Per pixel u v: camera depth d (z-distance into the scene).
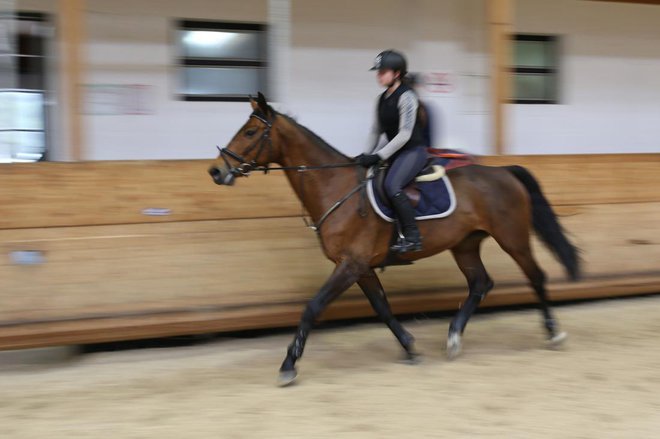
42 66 7.62
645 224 8.13
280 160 5.79
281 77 8.41
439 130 9.15
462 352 6.36
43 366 6.04
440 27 9.04
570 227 7.78
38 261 6.00
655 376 5.65
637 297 8.49
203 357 6.29
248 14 8.29
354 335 6.95
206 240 6.52
